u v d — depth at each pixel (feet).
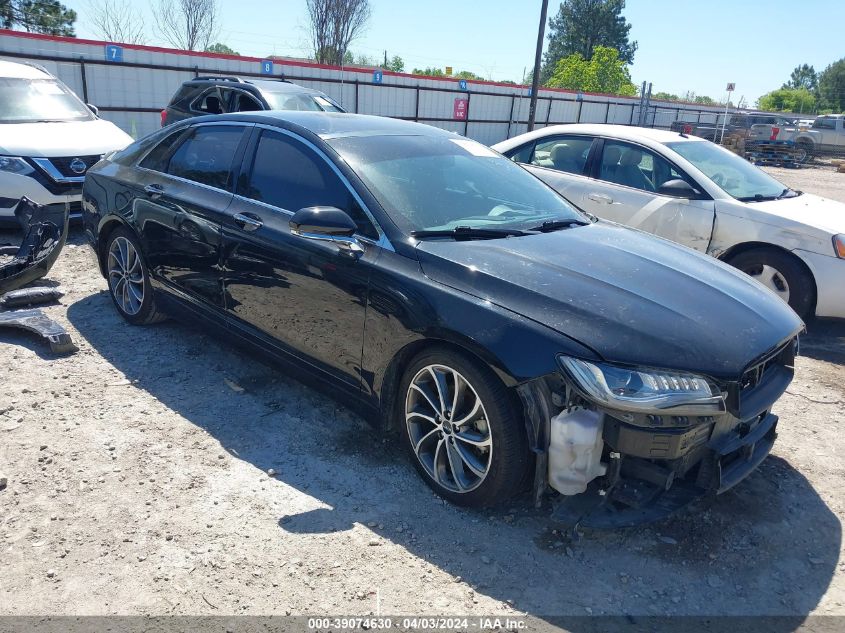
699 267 11.36
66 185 24.59
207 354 15.24
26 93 27.58
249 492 10.24
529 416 8.99
